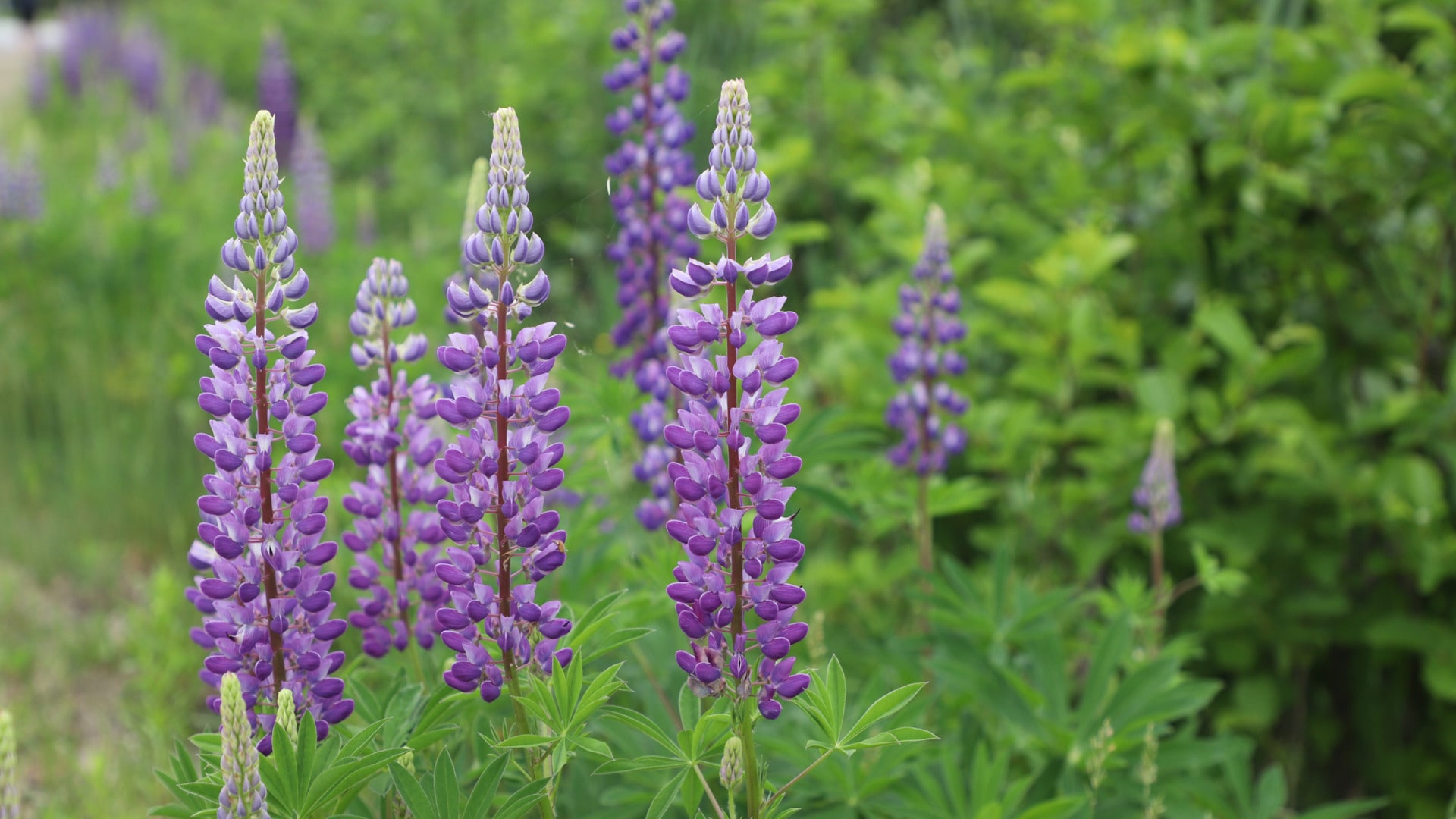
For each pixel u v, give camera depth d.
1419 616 2.61
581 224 4.72
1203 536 2.58
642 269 2.29
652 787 2.10
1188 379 2.75
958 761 2.21
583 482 2.29
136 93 8.45
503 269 1.83
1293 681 2.66
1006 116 3.57
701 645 1.84
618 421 2.33
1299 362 2.55
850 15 3.62
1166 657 2.19
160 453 3.67
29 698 2.75
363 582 1.97
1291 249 2.65
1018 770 2.32
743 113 1.81
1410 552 2.51
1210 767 2.47
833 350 2.96
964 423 2.78
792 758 2.12
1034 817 2.05
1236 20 3.38
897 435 2.84
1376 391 2.83
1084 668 2.59
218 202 5.55
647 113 2.30
